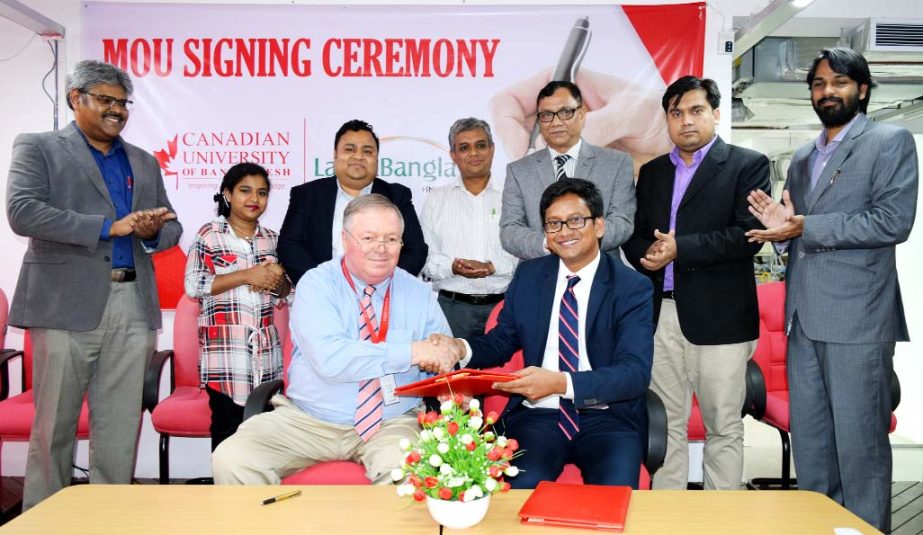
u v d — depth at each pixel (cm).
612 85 344
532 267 236
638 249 277
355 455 217
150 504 150
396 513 145
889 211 222
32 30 337
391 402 215
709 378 263
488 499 137
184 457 357
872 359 234
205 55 343
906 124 543
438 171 349
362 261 208
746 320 260
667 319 272
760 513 146
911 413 471
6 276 353
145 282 273
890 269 237
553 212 216
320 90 345
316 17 343
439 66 345
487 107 346
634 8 341
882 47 368
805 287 242
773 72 432
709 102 265
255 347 278
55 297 253
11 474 359
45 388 255
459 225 329
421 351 206
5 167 350
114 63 341
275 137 346
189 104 344
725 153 267
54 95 348
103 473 271
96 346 261
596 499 150
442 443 132
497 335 232
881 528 238
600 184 289
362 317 220
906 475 362
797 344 250
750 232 239
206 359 277
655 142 345
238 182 291
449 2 349
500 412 238
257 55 343
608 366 211
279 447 211
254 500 153
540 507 144
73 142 259
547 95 297
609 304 221
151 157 285
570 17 342
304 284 220
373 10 342
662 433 201
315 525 138
